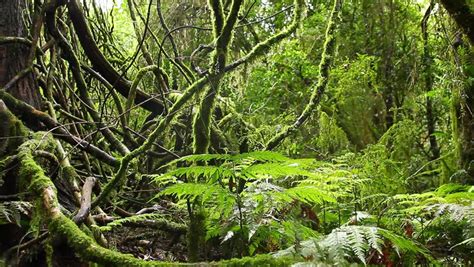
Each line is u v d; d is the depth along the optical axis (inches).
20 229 104.8
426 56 227.9
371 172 131.2
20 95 137.6
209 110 128.5
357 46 286.7
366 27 285.1
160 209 134.0
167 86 212.7
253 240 93.6
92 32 211.9
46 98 161.8
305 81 283.0
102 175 171.3
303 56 275.4
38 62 167.3
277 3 298.7
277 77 282.2
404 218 98.5
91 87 224.1
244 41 261.9
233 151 178.1
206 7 265.4
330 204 115.0
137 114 234.4
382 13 282.5
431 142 233.6
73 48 197.2
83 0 210.7
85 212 101.1
